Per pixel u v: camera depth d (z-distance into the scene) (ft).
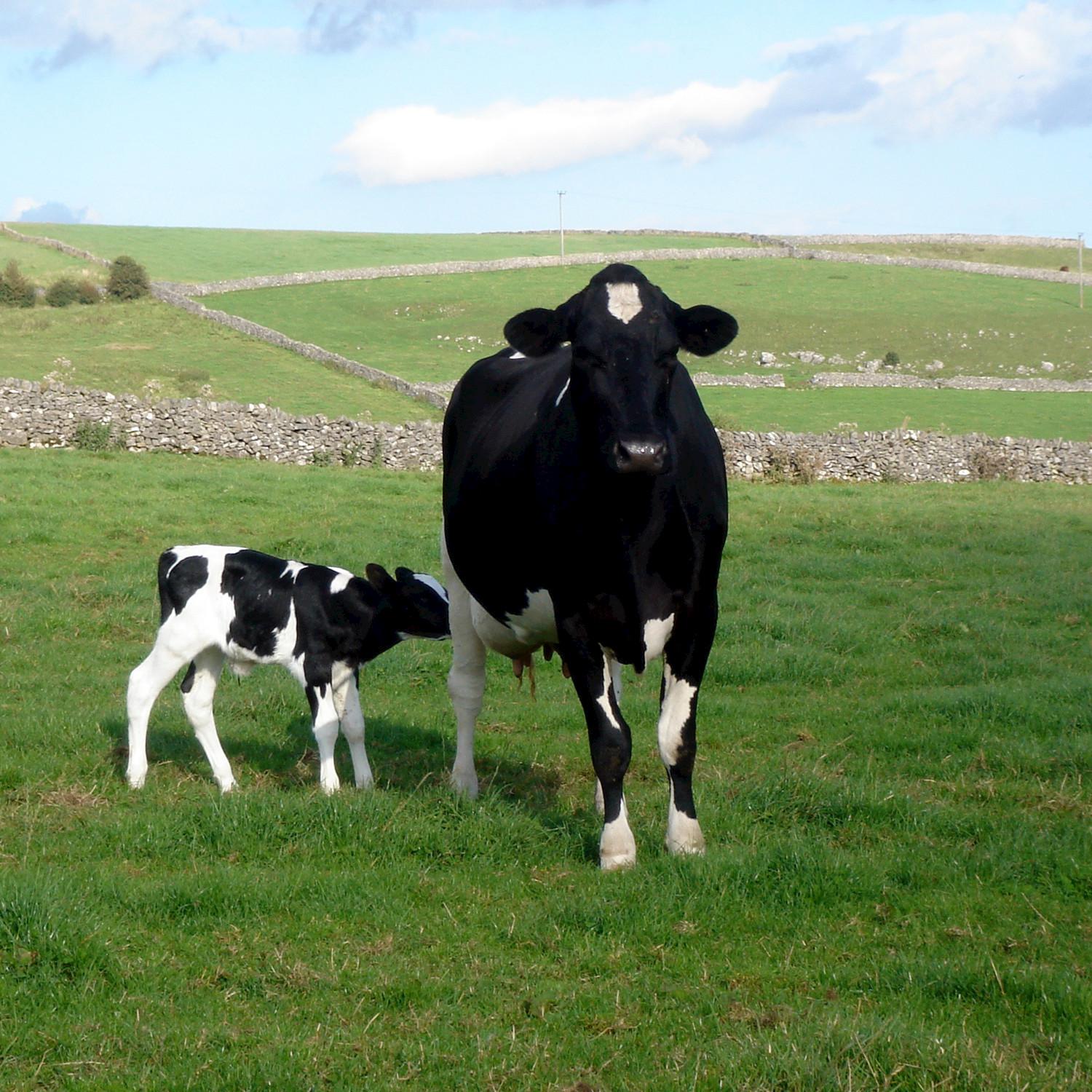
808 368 205.87
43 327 213.87
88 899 19.39
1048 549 63.21
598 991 17.30
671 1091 14.71
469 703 27.09
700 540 21.22
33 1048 15.60
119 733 30.55
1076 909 20.43
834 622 45.01
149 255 320.09
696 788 26.99
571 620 21.52
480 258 335.67
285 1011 16.70
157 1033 15.93
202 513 63.82
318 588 26.76
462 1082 14.92
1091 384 190.90
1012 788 27.07
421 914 19.99
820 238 417.08
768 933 19.38
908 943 19.16
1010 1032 16.25
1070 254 406.21
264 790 26.08
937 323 246.68
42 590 46.52
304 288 273.95
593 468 20.15
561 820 24.62
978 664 39.83
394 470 92.12
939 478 107.24
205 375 171.32
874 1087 14.53
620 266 20.48
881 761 29.76
